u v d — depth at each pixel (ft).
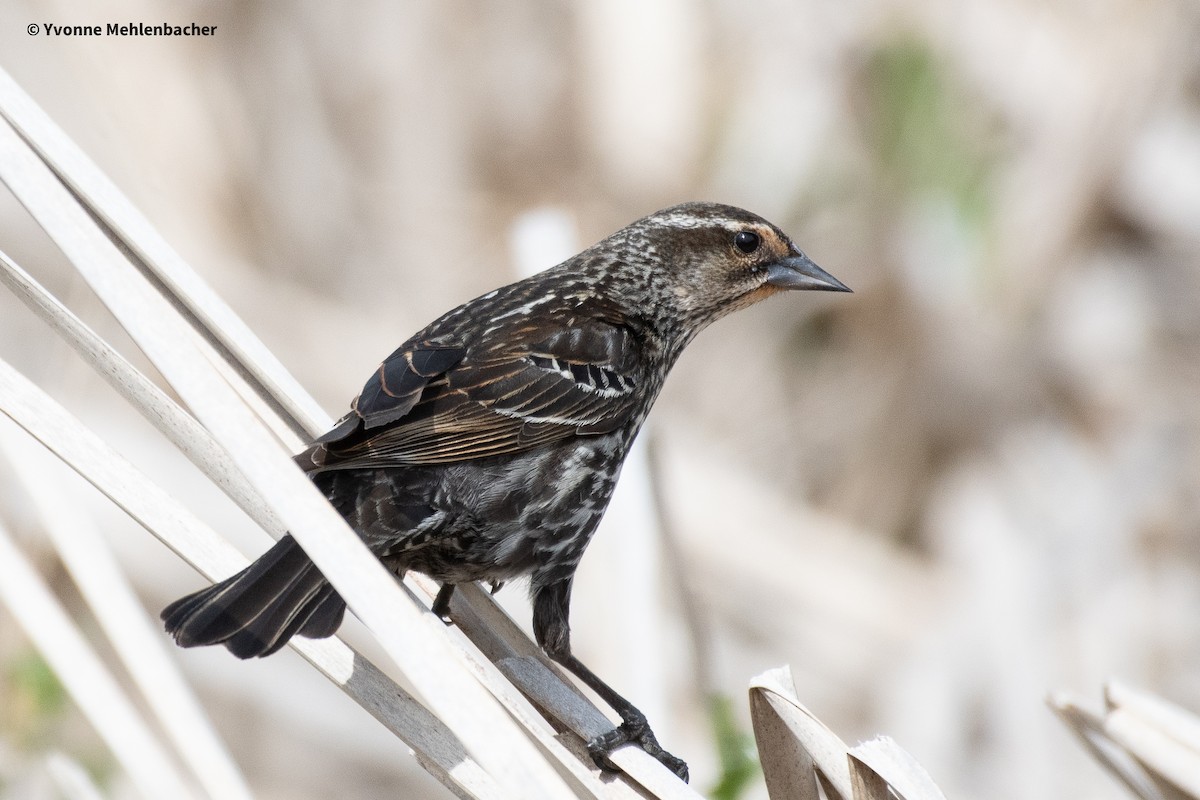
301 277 40.93
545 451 24.30
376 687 19.34
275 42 41.81
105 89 38.60
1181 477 38.91
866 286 41.52
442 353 23.77
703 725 27.48
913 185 40.96
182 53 39.86
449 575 23.66
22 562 22.16
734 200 41.60
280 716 35.12
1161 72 40.78
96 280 16.49
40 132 20.93
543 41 43.42
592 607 31.71
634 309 27.55
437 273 41.86
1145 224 41.52
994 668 34.78
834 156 41.73
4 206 37.42
